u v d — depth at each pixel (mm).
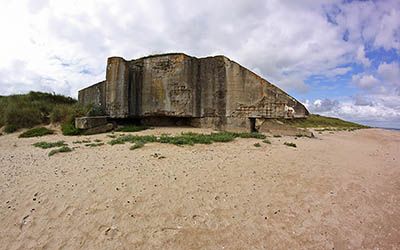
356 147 11734
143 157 6969
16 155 7762
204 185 4969
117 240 3359
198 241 3354
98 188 4793
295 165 6695
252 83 12719
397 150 11742
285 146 9586
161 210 4039
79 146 8844
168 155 7215
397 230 3807
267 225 3744
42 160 6953
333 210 4277
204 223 3734
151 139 9688
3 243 3354
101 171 5750
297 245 3344
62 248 3236
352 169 6836
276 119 13820
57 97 18359
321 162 7289
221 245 3293
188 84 13484
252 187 4980
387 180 6113
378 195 5059
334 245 3383
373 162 8164
